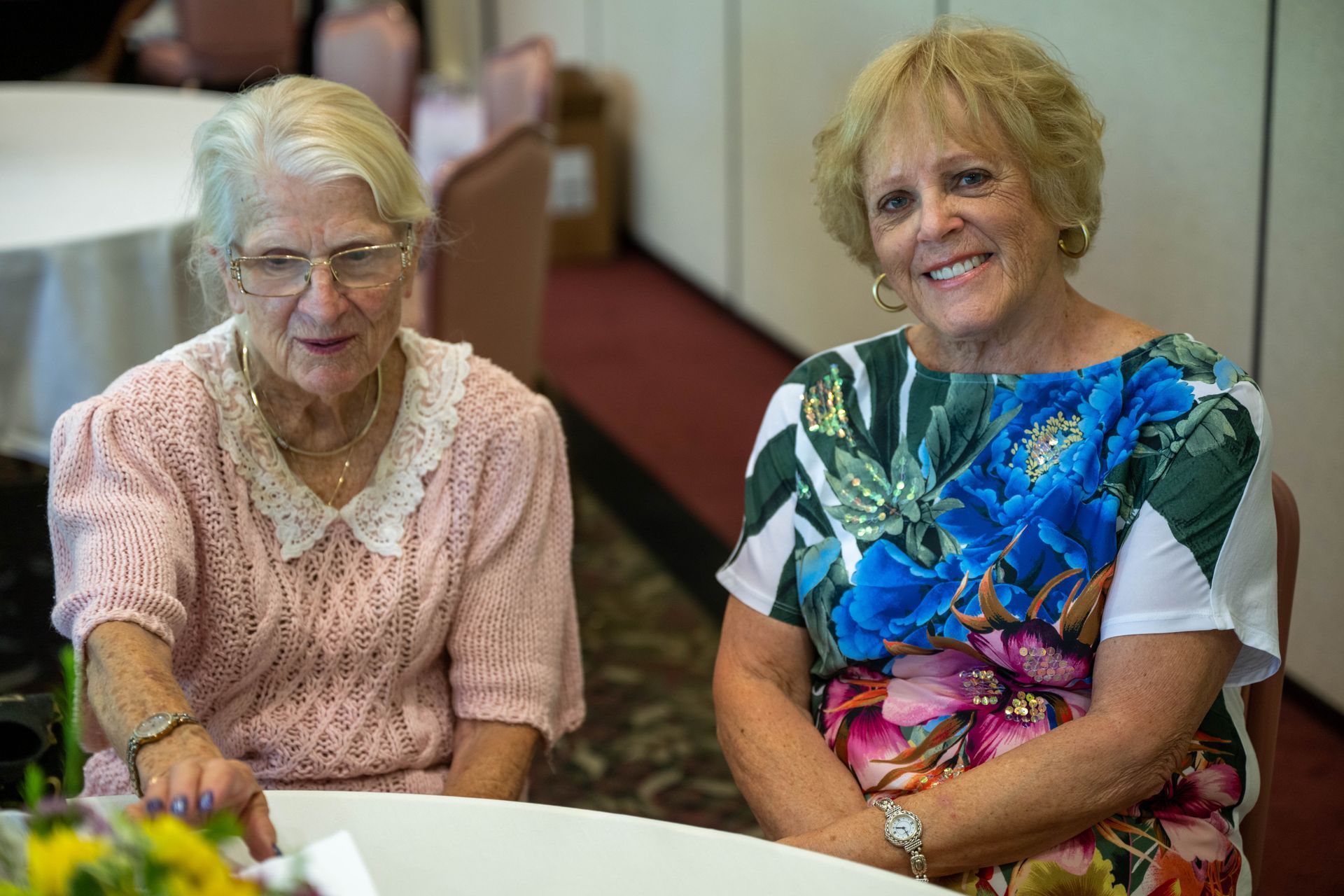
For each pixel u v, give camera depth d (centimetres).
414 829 105
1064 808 122
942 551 137
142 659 117
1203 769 132
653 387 440
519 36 719
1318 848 204
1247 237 236
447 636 148
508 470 147
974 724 135
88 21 520
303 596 139
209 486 136
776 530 147
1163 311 261
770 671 147
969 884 126
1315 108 217
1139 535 128
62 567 135
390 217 133
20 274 239
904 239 135
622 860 101
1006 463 135
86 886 69
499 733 145
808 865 100
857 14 366
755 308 483
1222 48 235
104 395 137
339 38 442
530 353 312
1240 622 126
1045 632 132
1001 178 130
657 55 539
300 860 81
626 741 248
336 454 143
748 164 466
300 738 139
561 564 154
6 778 137
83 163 298
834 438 145
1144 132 258
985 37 133
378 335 136
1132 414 131
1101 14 265
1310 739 233
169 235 250
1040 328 136
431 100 598
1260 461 127
